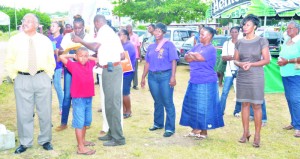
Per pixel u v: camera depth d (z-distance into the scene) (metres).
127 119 6.42
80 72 4.45
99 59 4.62
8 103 7.65
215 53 4.92
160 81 5.26
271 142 5.18
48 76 4.59
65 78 5.52
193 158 4.49
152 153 4.65
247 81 4.76
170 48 5.13
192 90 5.07
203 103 5.00
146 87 9.84
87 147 4.86
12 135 4.79
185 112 5.23
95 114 6.78
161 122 5.73
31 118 4.62
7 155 4.54
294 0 8.59
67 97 5.57
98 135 5.43
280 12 8.09
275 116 6.72
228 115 6.75
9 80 10.10
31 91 4.50
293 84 5.46
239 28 6.00
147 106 7.50
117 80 4.64
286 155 4.66
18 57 4.38
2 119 6.33
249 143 5.11
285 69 5.52
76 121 4.52
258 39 4.70
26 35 4.44
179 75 12.02
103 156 4.54
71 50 5.44
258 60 4.73
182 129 5.79
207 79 4.95
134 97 8.43
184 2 20.41
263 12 8.29
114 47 4.56
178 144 5.03
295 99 5.45
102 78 4.66
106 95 4.68
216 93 5.05
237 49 4.84
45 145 4.75
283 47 5.59
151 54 5.27
